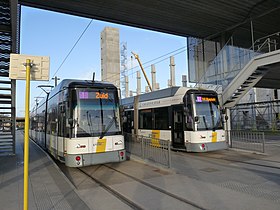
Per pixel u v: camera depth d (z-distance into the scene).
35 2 16.20
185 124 13.48
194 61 24.86
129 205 5.92
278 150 14.89
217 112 13.95
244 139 16.25
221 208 5.52
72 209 5.51
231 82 16.84
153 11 18.53
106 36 41.47
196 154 14.14
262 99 40.72
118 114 10.08
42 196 6.44
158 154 10.93
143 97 17.98
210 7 18.12
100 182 8.21
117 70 41.56
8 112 14.29
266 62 14.63
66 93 9.71
